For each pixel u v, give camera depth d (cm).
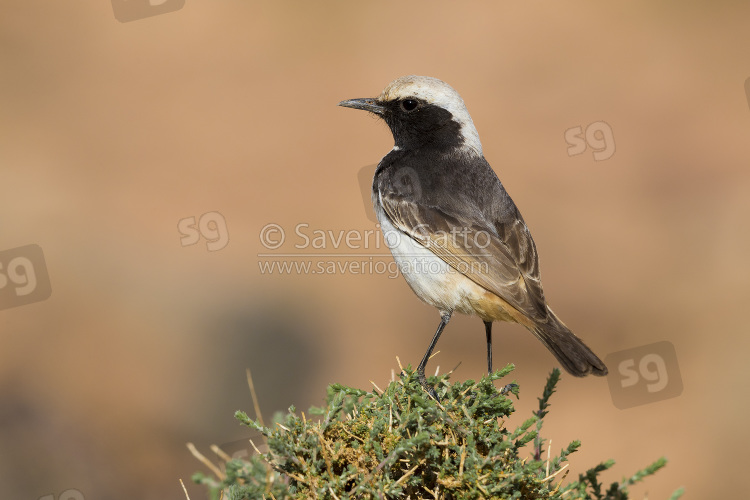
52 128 1883
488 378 545
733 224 1667
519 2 2423
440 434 508
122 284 1476
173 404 1244
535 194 1731
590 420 1266
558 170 1800
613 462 514
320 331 1403
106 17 2316
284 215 1647
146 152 1834
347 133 1925
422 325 1452
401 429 496
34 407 1205
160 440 1187
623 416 1272
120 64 2130
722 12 2378
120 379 1280
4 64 2091
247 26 2289
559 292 1513
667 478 1162
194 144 1869
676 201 1733
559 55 2173
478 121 1920
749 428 1238
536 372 1354
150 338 1369
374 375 1329
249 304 1445
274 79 2067
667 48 2223
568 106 1972
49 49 2159
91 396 1247
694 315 1463
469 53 2167
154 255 1547
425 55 2167
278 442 475
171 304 1438
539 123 1917
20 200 1656
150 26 2278
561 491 517
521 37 2247
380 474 472
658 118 1941
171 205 1688
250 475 449
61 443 1152
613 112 1969
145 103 1988
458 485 481
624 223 1664
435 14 2359
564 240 1628
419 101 866
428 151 860
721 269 1560
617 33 2278
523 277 780
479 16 2333
